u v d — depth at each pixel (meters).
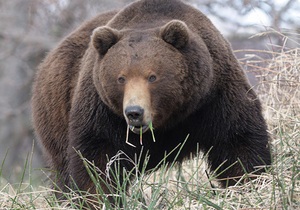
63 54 14.16
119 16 12.73
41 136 14.50
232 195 11.20
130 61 11.42
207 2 27.97
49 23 29.22
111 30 11.78
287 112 14.06
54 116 13.98
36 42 28.64
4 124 28.17
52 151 14.23
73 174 12.36
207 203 10.57
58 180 14.05
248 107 12.29
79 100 12.46
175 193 12.13
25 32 28.92
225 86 12.24
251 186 11.52
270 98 14.77
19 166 25.56
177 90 11.58
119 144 12.30
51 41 28.64
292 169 11.55
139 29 12.18
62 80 13.86
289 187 10.98
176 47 11.64
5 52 28.77
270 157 12.37
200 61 11.76
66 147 13.75
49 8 29.25
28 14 29.22
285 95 14.44
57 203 11.68
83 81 12.49
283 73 14.42
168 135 12.54
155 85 11.44
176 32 11.55
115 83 11.54
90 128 12.26
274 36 24.22
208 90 11.97
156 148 12.62
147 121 11.20
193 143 12.74
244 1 26.25
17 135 27.92
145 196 12.49
